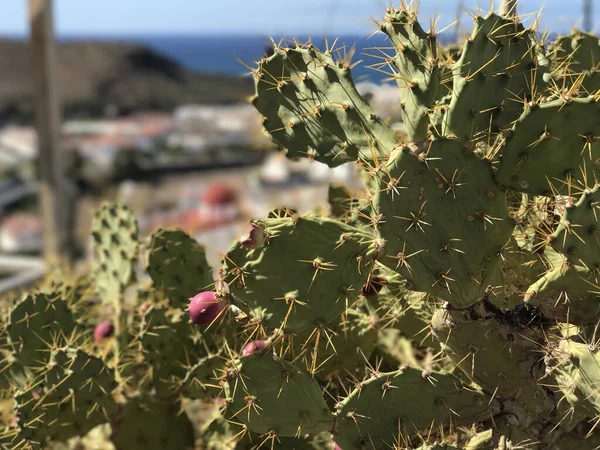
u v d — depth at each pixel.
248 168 23.94
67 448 1.18
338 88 0.91
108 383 1.01
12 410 1.07
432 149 0.80
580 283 0.83
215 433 1.06
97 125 30.98
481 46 0.86
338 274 0.79
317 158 0.93
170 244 1.14
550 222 0.91
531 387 0.90
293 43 0.95
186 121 29.80
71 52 36.44
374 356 1.12
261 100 0.95
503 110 0.88
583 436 0.94
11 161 23.23
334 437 0.87
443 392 0.90
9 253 13.36
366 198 0.93
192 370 1.02
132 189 18.77
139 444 1.10
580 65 1.10
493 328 0.87
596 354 0.80
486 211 0.82
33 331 1.08
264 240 0.78
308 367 0.99
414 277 0.82
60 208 2.76
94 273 1.31
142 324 1.08
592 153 0.84
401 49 0.85
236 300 0.79
